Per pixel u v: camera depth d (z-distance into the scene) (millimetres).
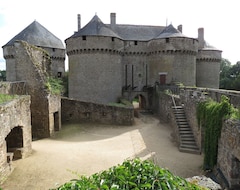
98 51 26141
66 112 18812
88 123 18812
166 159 9945
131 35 31531
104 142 13344
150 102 30828
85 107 18844
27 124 10406
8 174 8016
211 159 8344
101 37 26031
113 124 18859
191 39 29109
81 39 26078
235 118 6973
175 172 8516
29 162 9375
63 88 31047
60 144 12914
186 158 10102
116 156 10406
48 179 7879
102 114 18844
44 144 12883
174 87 22328
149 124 19750
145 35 32062
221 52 36750
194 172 8562
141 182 2629
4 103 8500
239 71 47094
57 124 16688
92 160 9812
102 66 26391
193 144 11555
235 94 9227
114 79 27469
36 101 14914
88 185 2541
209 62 35906
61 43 36688
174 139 13742
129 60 30828
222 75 51000
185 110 14156
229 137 6906
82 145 12617
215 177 7758
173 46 28438
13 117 8781
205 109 9742
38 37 33062
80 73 26703
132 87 30797
